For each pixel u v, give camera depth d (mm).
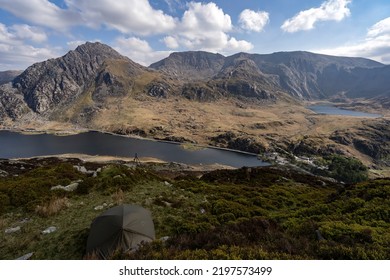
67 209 19906
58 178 29125
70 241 14688
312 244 10758
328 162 171375
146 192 25766
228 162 174375
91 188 25391
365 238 11438
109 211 15383
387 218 16281
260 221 14094
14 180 27500
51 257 13430
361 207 19375
